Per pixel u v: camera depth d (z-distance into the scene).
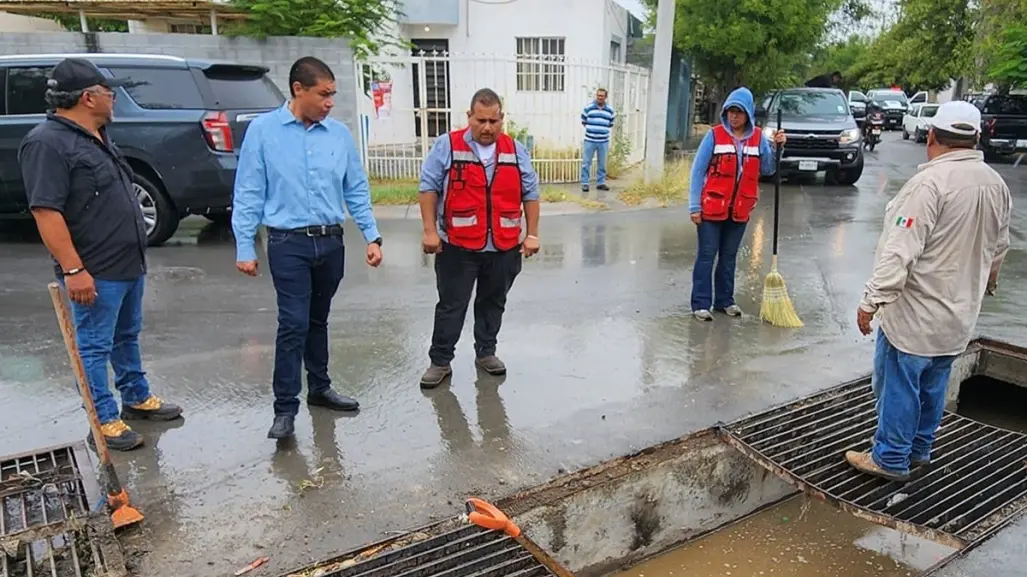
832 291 6.09
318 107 3.20
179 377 4.18
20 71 6.78
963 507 3.38
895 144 23.80
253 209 3.24
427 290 5.97
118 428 3.32
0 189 6.94
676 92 18.98
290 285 3.29
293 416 3.44
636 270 6.68
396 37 13.20
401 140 12.71
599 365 4.46
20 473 3.04
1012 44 16.58
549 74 12.31
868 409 4.08
